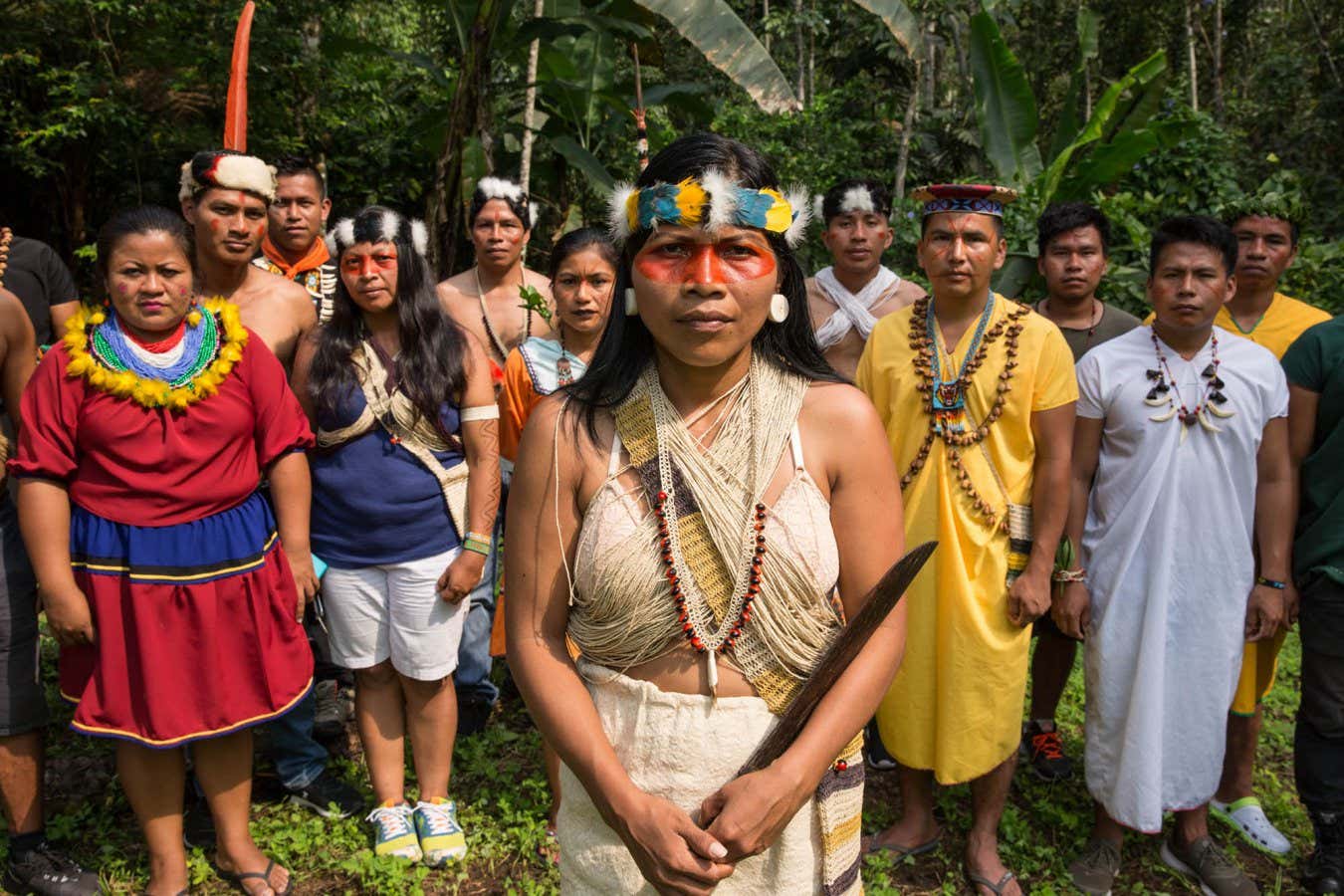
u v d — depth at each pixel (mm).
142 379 2475
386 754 3059
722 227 1408
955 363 2836
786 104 5254
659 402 1532
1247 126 14266
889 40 10820
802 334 1607
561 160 8211
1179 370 2857
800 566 1480
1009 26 16609
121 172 10672
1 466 2711
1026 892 2934
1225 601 2824
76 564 2527
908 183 11453
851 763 1590
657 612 1479
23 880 2801
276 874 2818
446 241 6020
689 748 1491
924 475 2854
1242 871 3012
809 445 1543
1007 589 2809
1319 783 2971
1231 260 2812
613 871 1567
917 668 2857
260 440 2750
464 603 3035
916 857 3055
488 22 5746
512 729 3828
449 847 2951
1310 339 2977
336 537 2957
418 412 2885
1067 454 2811
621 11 6273
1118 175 6977
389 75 11094
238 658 2652
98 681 2543
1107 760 2908
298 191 3830
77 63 9617
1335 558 2881
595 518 1504
